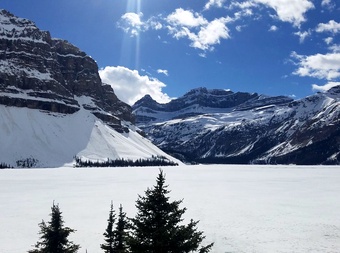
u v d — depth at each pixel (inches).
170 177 7071.9
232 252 1711.4
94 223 2213.3
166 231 624.1
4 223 2215.8
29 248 1675.7
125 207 2817.4
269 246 1815.9
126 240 639.1
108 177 6692.9
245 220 2415.1
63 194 3725.4
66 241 764.6
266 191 4266.7
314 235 2025.1
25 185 4837.6
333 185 5152.6
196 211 2753.4
